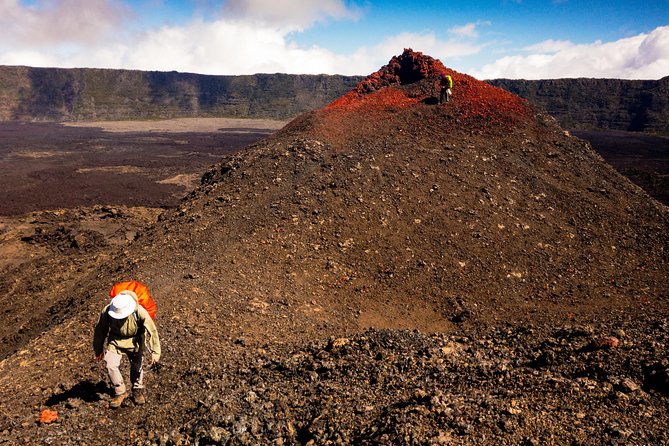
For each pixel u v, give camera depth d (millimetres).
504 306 12172
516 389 5160
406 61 25812
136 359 6117
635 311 11250
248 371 6895
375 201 15594
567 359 5992
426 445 3896
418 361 6449
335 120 20781
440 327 11164
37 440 5293
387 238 14258
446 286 12789
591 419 4156
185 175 62656
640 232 15875
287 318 10227
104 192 50750
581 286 13156
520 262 13938
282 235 13898
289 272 12477
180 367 7184
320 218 14727
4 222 27281
